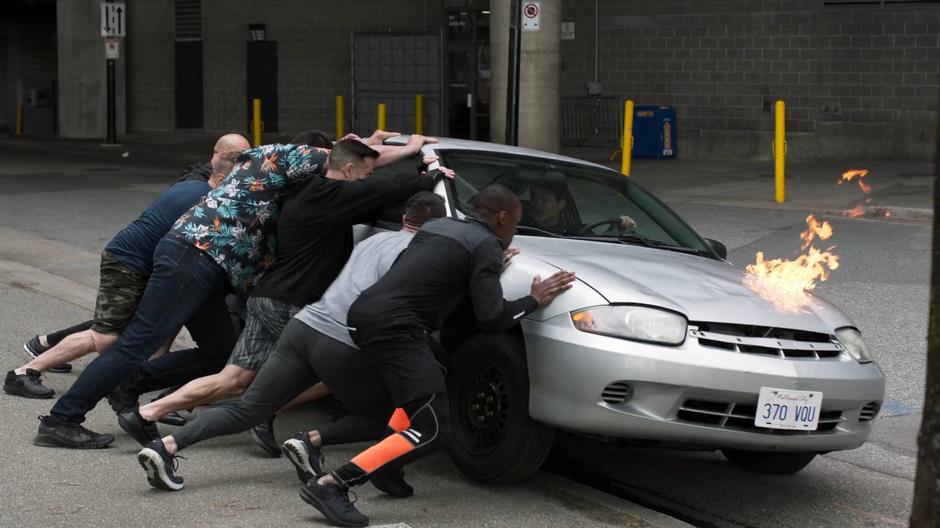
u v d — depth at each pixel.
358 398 5.00
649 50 23.09
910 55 20.44
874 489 5.71
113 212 15.39
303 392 5.26
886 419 6.79
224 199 5.50
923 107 20.44
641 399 4.82
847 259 11.65
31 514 4.70
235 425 5.05
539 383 4.97
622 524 4.93
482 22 25.52
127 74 31.39
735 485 5.73
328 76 28.03
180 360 5.89
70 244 12.66
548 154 6.72
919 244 12.48
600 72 23.72
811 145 21.53
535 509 5.06
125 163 23.70
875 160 20.95
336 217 5.20
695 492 5.61
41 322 8.56
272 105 29.05
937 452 3.38
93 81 30.75
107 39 27.06
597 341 4.83
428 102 26.48
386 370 4.78
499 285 4.84
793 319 5.17
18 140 30.00
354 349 4.90
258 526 4.65
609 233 6.16
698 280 5.41
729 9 22.09
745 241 12.73
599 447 6.31
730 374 4.81
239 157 5.64
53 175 20.61
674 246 6.22
